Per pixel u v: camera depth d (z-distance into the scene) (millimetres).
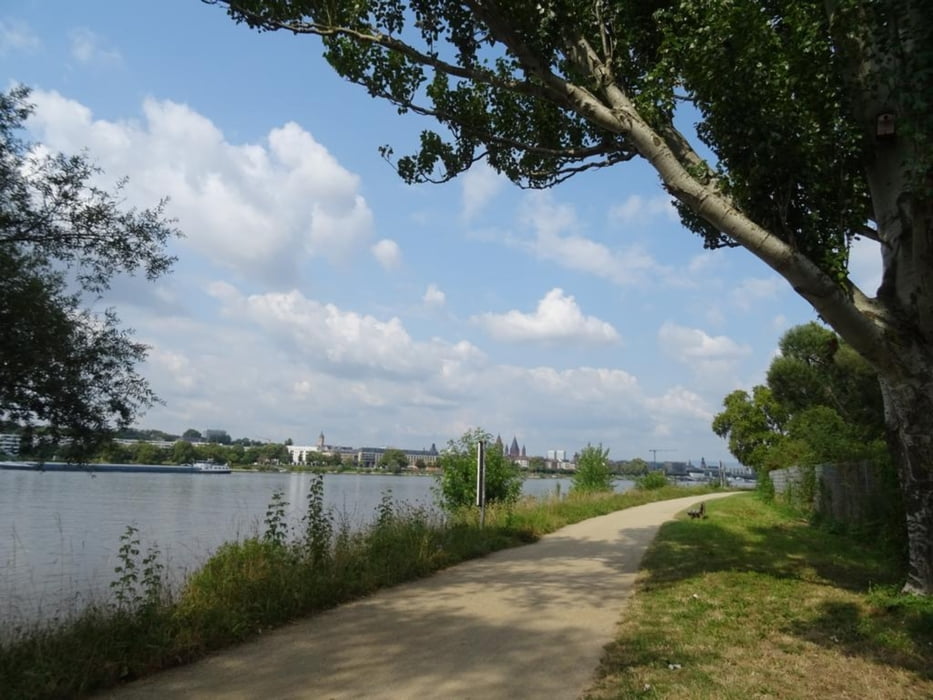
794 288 8570
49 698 4961
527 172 14031
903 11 7562
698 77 8859
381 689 5180
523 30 10070
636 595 8750
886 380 8562
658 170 9531
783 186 8906
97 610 6395
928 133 7262
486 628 7012
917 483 8148
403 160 13773
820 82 9141
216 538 13711
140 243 9727
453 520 14859
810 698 4984
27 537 14477
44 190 8805
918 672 5605
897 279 8539
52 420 8930
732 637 6664
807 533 16281
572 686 5230
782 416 47219
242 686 5270
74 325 8852
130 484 37562
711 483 54781
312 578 8211
